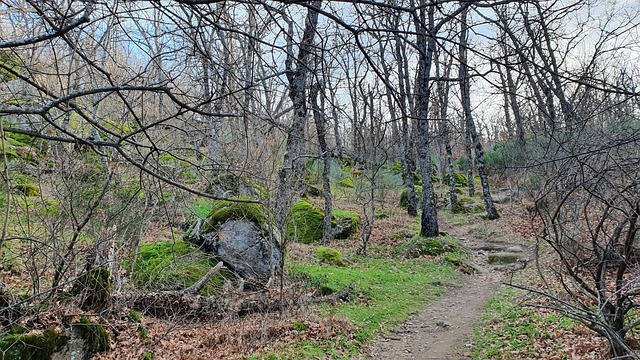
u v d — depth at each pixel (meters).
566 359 6.21
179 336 7.57
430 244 14.68
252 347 7.24
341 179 24.47
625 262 5.01
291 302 9.00
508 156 19.89
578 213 7.22
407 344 7.86
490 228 17.59
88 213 6.58
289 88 2.83
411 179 21.61
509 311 8.62
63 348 5.95
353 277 11.22
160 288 8.62
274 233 10.83
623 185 4.80
